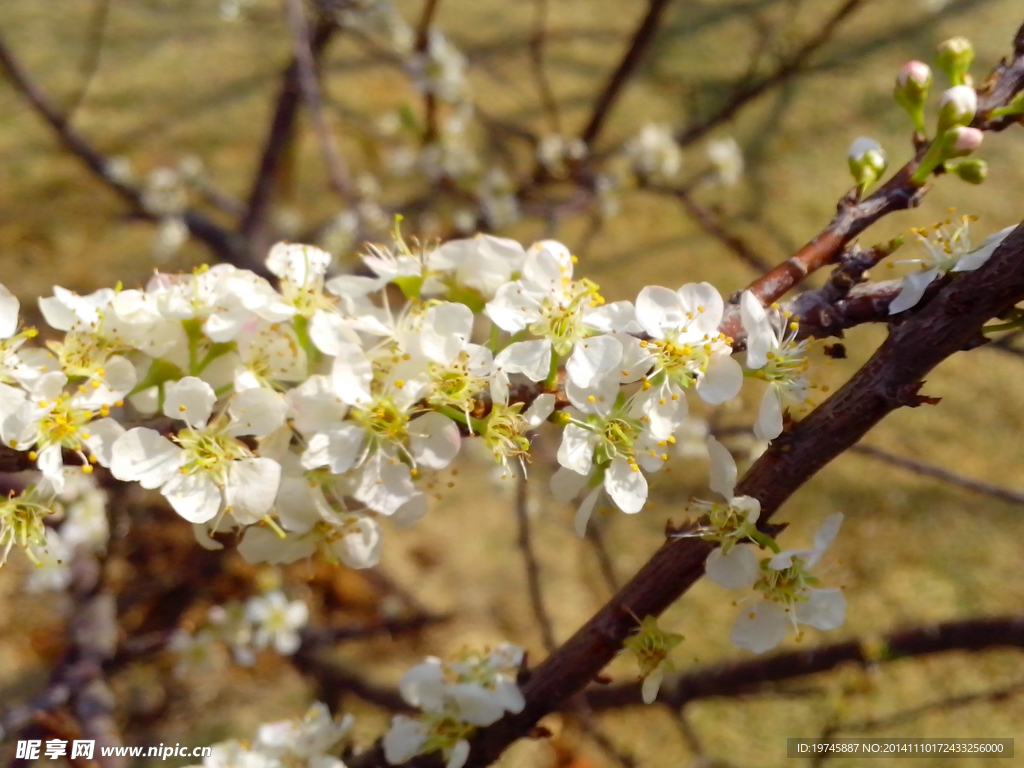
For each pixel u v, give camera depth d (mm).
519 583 632
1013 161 817
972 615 612
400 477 210
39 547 217
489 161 804
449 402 208
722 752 549
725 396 208
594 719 502
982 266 197
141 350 212
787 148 862
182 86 866
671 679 428
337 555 227
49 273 720
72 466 212
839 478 688
